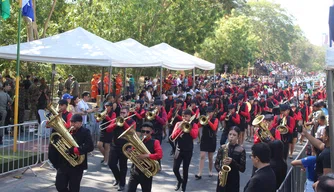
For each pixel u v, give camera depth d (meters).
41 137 10.98
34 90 16.56
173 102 16.81
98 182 10.20
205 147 10.79
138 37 27.34
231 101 20.56
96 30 24.91
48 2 22.70
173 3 31.25
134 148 7.14
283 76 61.31
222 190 7.08
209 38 44.22
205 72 50.50
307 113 16.27
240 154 7.08
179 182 9.56
